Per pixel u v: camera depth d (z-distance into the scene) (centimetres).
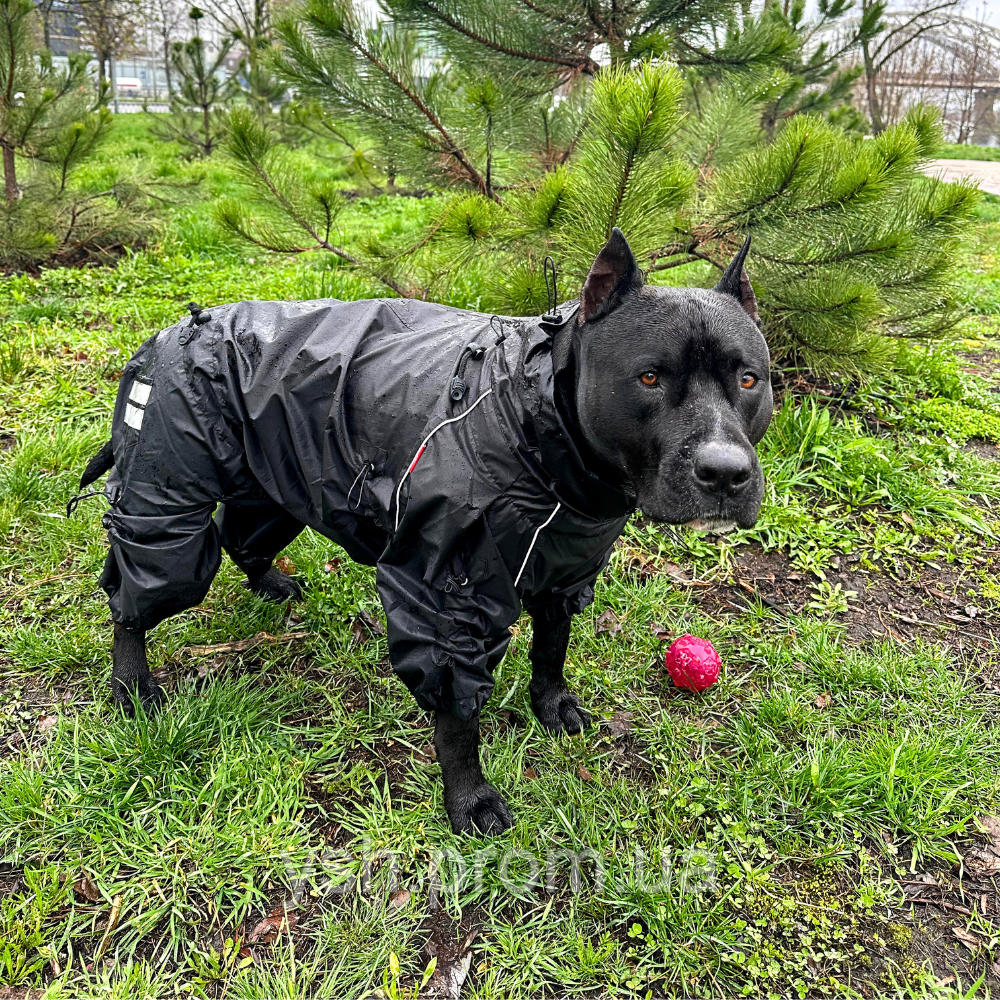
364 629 349
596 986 220
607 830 263
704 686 313
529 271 436
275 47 523
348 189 1322
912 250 441
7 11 730
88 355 559
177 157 1567
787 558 404
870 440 469
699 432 194
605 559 259
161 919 235
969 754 287
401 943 226
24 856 248
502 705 308
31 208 776
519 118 564
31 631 328
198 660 331
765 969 224
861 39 952
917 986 222
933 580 393
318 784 280
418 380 233
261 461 259
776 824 265
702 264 650
